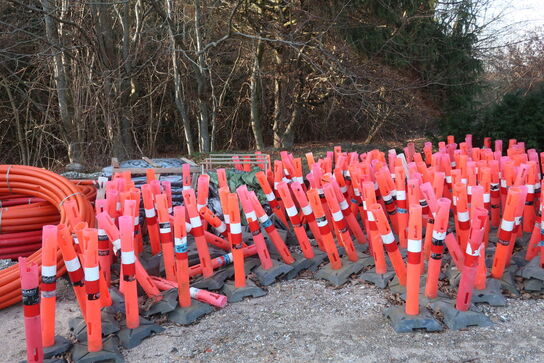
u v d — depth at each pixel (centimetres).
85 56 1413
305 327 418
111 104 1362
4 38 1253
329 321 426
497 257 459
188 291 441
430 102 1433
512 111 1041
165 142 2002
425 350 375
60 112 1378
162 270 520
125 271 400
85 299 400
